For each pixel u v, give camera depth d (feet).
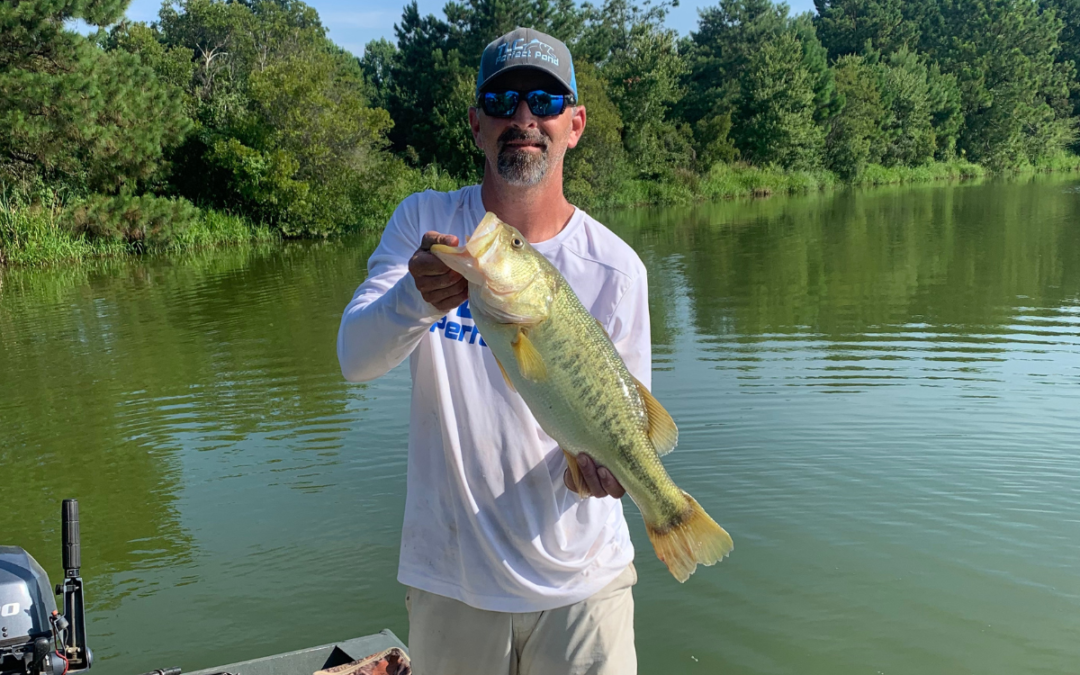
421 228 8.96
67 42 86.22
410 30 187.52
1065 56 334.24
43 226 83.30
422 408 8.68
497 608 8.55
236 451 27.37
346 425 29.32
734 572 18.90
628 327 9.04
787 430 26.89
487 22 183.62
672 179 168.55
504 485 8.44
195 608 18.11
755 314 46.01
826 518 20.93
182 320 50.98
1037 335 39.14
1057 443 25.12
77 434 29.99
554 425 7.88
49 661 10.19
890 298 49.73
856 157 211.41
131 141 90.43
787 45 207.62
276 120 111.65
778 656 15.94
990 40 290.97
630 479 8.27
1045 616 16.80
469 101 151.94
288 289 62.23
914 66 262.26
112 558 20.52
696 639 16.55
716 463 24.50
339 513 22.34
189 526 21.97
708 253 74.43
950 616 17.07
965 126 254.06
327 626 17.38
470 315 8.45
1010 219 96.02
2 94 82.99
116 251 91.20
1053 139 269.44
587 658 8.76
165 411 32.12
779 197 172.14
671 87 189.57
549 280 7.52
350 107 114.11
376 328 7.51
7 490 25.20
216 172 113.39
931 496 21.91
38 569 11.27
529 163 8.47
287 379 35.88
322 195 109.09
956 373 32.99
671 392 31.45
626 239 89.30
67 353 42.91
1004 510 20.90
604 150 151.84
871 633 16.26
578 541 8.74
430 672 9.02
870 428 26.86
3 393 35.65
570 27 195.11
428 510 8.75
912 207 121.60
